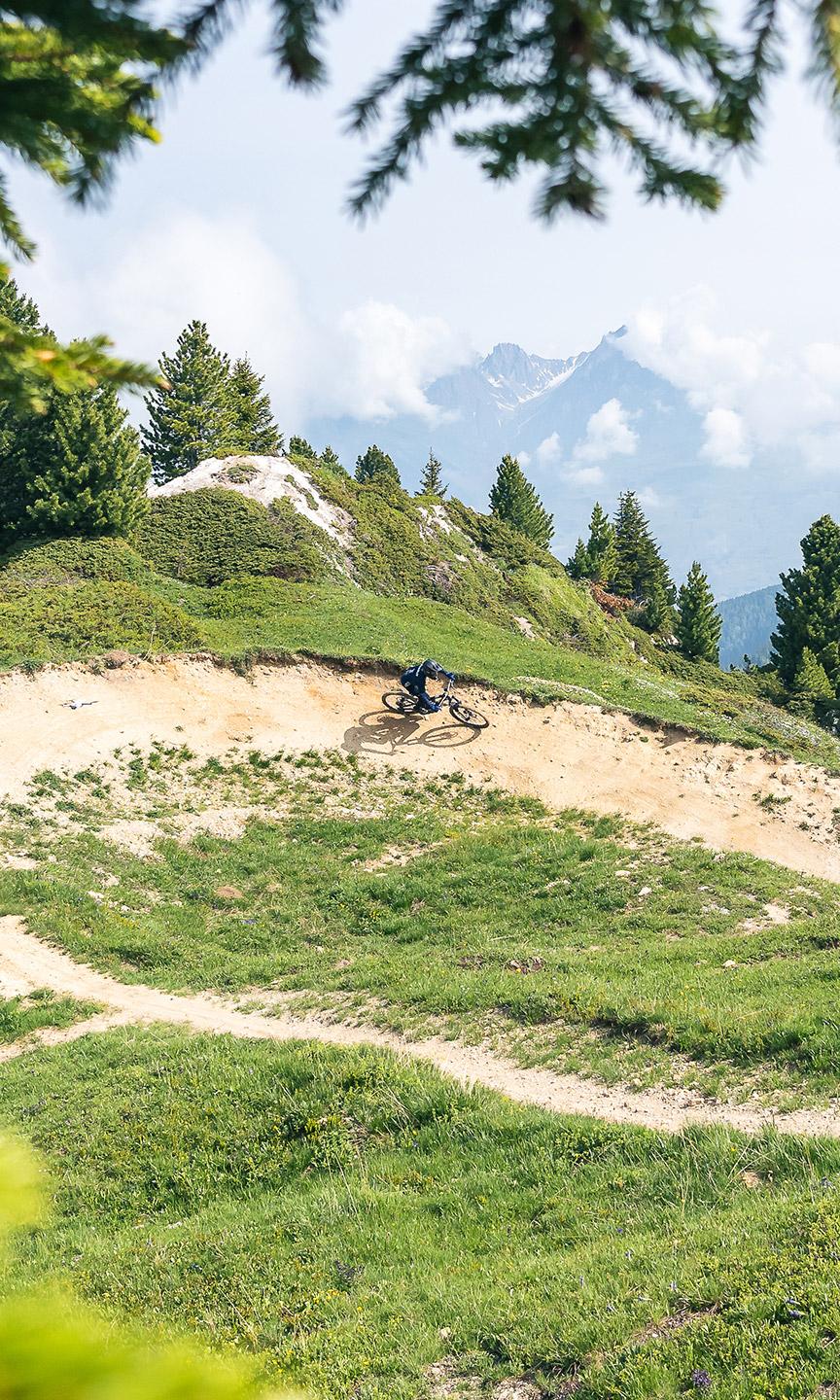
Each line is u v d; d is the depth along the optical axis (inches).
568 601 3223.4
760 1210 503.5
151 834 1416.1
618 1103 706.2
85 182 137.9
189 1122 746.2
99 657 1691.7
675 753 1685.5
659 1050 766.5
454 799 1588.3
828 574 3678.6
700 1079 710.5
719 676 3462.1
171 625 1943.9
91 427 2199.8
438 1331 468.8
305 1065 782.5
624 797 1587.1
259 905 1304.1
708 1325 404.8
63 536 2226.9
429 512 3201.3
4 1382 84.8
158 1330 505.7
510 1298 478.3
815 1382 355.6
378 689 1806.1
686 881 1293.1
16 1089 847.7
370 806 1557.6
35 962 1082.7
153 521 2471.7
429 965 1034.1
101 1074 850.1
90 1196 687.7
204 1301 536.1
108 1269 579.2
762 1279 424.5
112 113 129.6
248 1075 786.2
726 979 901.2
